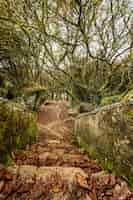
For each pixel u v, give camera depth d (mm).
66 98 21094
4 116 3373
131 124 2426
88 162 3639
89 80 8141
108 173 2869
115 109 2893
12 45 7531
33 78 11445
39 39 7449
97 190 2508
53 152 4512
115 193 2443
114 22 7688
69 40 7879
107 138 3176
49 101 18828
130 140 2445
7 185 2482
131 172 2432
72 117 11820
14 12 6453
